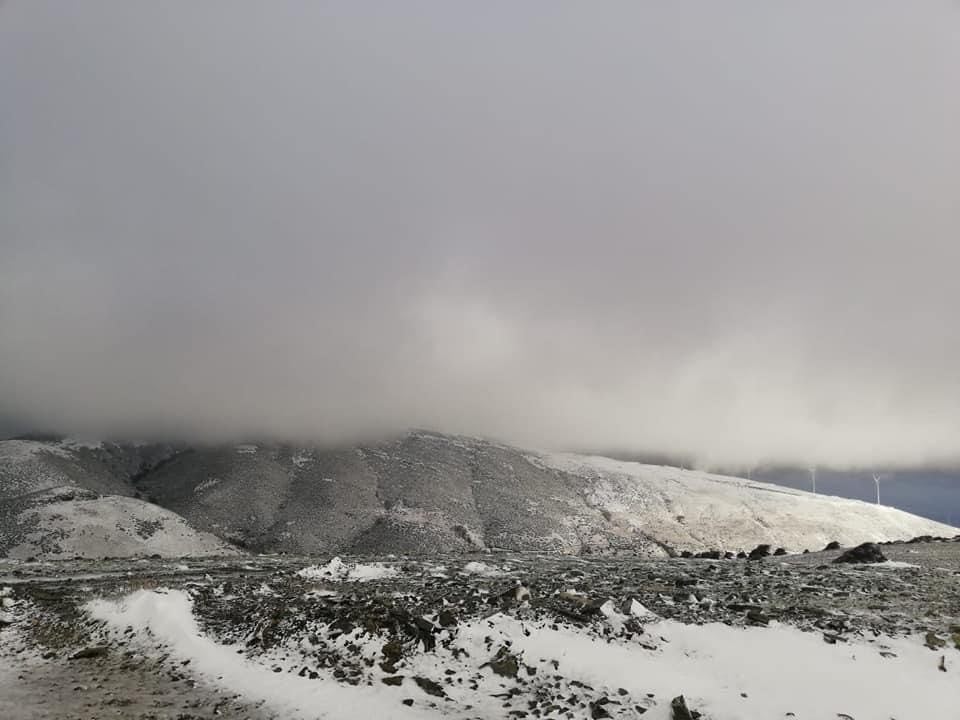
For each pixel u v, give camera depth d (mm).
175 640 17922
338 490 157250
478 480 186875
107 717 12352
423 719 11844
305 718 12148
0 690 14281
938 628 15688
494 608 19078
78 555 80750
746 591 22578
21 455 136375
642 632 15875
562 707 12023
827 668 13039
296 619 18703
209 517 134125
